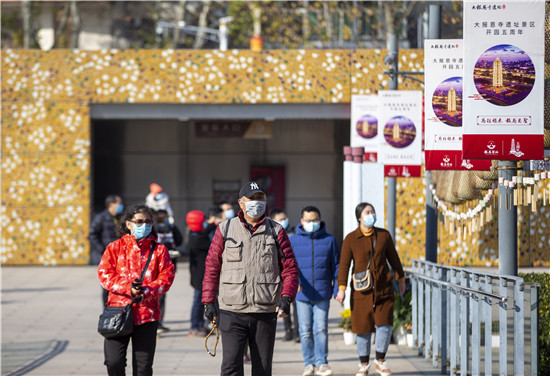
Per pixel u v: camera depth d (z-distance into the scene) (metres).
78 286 47.81
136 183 68.81
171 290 46.25
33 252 58.03
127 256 17.28
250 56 57.09
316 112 57.50
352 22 76.38
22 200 57.94
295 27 82.50
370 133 40.50
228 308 16.98
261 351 17.06
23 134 57.84
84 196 57.97
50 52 57.66
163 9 97.81
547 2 20.28
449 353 23.38
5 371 24.50
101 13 90.69
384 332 21.98
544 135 20.28
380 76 56.47
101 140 68.56
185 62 57.25
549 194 21.16
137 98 57.38
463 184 28.33
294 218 69.31
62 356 27.23
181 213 69.06
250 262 16.97
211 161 69.12
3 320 35.66
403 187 55.84
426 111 23.69
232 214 28.67
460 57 23.62
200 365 25.48
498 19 19.03
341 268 22.17
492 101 19.06
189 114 58.03
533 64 19.02
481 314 20.16
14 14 89.94
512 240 21.00
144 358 16.94
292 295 17.06
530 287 17.22
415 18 60.16
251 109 57.81
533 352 17.17
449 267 22.59
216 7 98.38
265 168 69.12
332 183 69.12
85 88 57.62
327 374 22.48
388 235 22.25
